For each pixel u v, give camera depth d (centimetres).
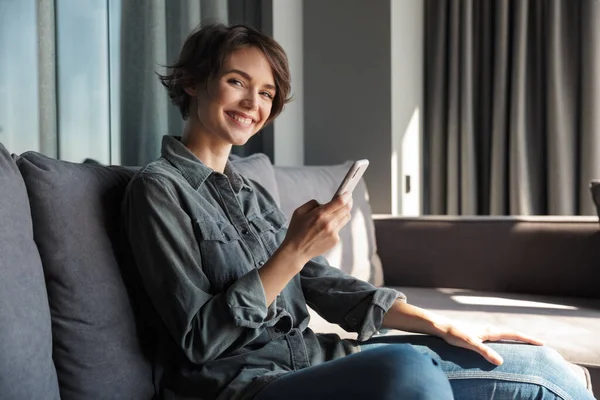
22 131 156
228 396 98
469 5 290
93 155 177
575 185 280
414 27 293
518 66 283
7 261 86
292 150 279
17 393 84
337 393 88
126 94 189
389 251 231
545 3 282
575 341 148
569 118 279
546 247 210
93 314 100
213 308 98
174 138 117
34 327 88
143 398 104
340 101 278
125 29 188
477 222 221
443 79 300
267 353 108
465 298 198
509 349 113
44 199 99
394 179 271
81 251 100
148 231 101
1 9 150
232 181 122
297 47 282
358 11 272
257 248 115
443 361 112
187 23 211
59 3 165
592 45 270
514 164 285
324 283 127
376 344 125
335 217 102
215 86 114
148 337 109
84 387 98
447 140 300
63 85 167
